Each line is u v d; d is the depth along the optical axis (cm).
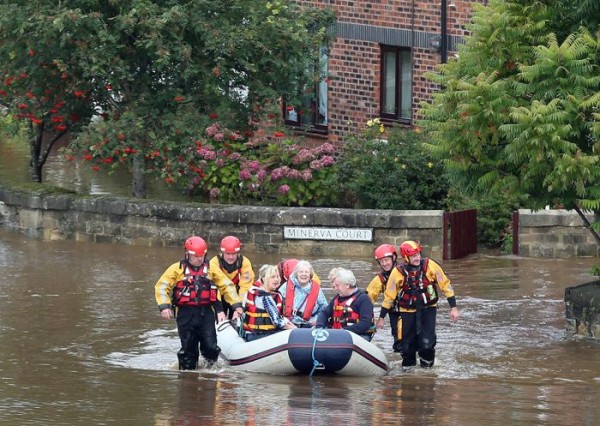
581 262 3044
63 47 3275
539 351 2194
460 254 3134
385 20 3691
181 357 2050
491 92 2198
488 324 2408
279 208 3219
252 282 2128
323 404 1770
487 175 2272
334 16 3559
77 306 2583
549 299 2628
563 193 2266
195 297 2033
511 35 2270
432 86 3606
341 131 3838
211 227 3266
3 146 4612
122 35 3303
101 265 3052
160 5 3297
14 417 1669
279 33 3338
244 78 3422
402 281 2044
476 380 1981
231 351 2070
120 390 1870
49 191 3475
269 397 1820
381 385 1934
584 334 2311
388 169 3434
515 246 3145
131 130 3269
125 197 3409
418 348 2064
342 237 3169
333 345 1980
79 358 2134
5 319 2458
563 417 1697
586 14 2258
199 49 3350
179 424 1631
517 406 1769
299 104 3497
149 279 2881
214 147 3453
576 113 2156
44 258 3145
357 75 3778
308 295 2102
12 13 3222
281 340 2000
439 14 3566
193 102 3406
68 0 3231
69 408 1733
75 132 3516
